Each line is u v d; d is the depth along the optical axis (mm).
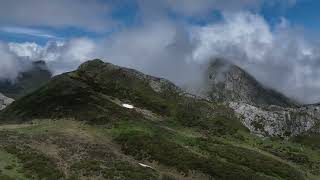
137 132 104688
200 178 84312
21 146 75312
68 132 94625
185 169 86062
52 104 126750
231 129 182375
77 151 80375
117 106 137375
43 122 110062
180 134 125562
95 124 110812
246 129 198000
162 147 95438
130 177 73188
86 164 73500
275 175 108562
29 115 121688
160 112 164625
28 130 91562
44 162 69812
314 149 193375
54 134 89438
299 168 130000
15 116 124875
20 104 135250
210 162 93750
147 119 139500
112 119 117875
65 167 70812
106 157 81500
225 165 96062
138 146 93812
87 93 140375
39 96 136125
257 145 160250
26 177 63438
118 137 98875
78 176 68375
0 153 69875
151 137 101375
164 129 123938
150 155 90562
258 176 96688
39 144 79188
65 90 138750
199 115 182750
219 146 121812
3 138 78688
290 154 154125
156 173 79438
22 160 69000
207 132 153875
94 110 122938
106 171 72750
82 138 91688
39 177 64562
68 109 121688
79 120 113062
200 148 112062
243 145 147375
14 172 63969
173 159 89625
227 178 87562
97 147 86688
